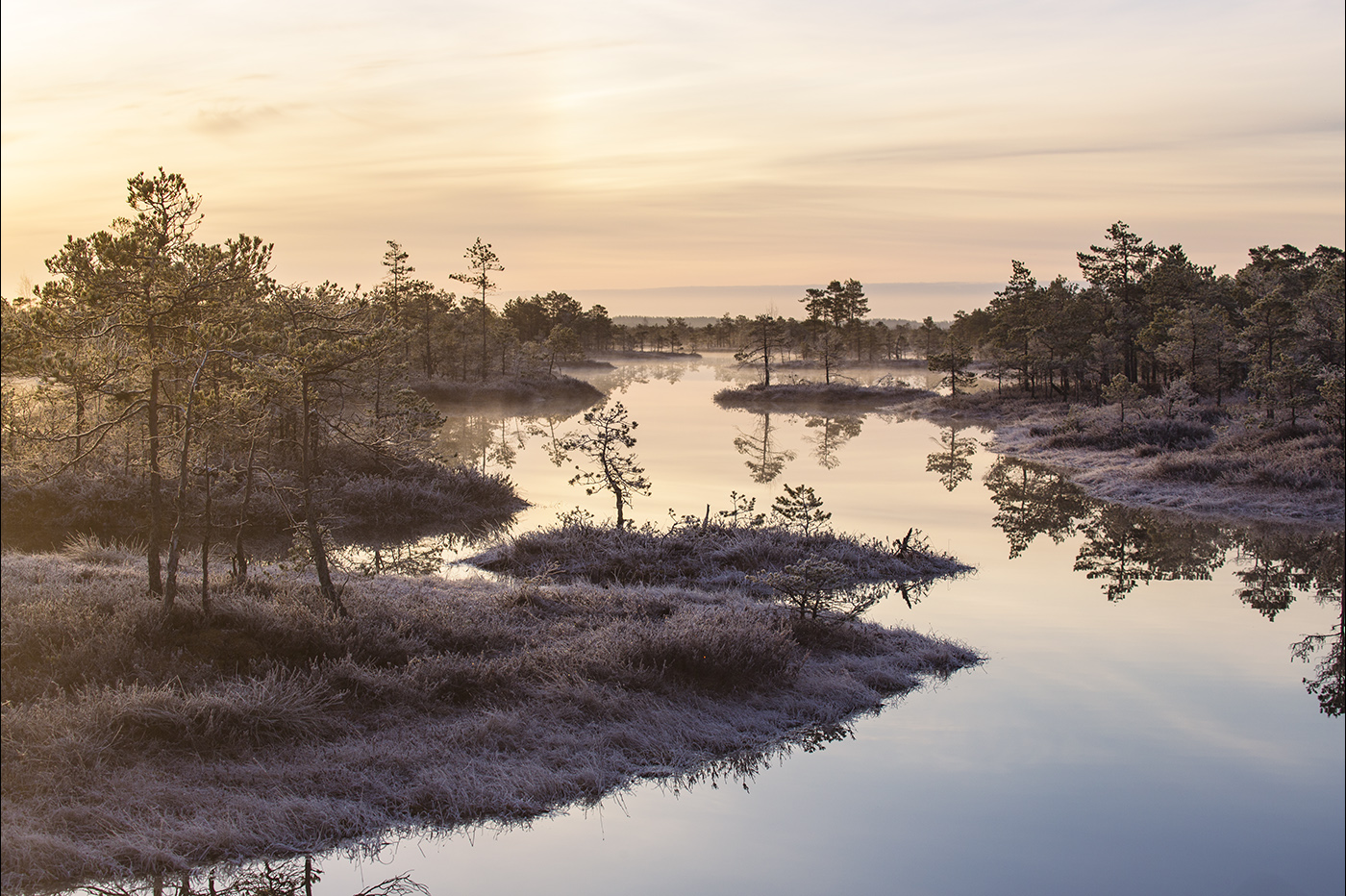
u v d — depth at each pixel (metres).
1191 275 69.19
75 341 14.05
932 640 17.30
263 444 22.22
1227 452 38.69
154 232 13.79
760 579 18.17
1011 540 28.08
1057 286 77.44
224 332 14.55
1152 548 27.06
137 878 8.27
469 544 26.14
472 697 12.47
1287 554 26.20
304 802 9.42
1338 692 14.94
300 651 12.66
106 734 9.76
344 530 27.22
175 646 12.01
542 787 10.52
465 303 92.56
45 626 11.59
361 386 29.59
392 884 8.73
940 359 80.44
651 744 11.84
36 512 23.41
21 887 7.94
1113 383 48.94
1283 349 46.19
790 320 169.00
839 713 13.75
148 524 24.17
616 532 24.62
